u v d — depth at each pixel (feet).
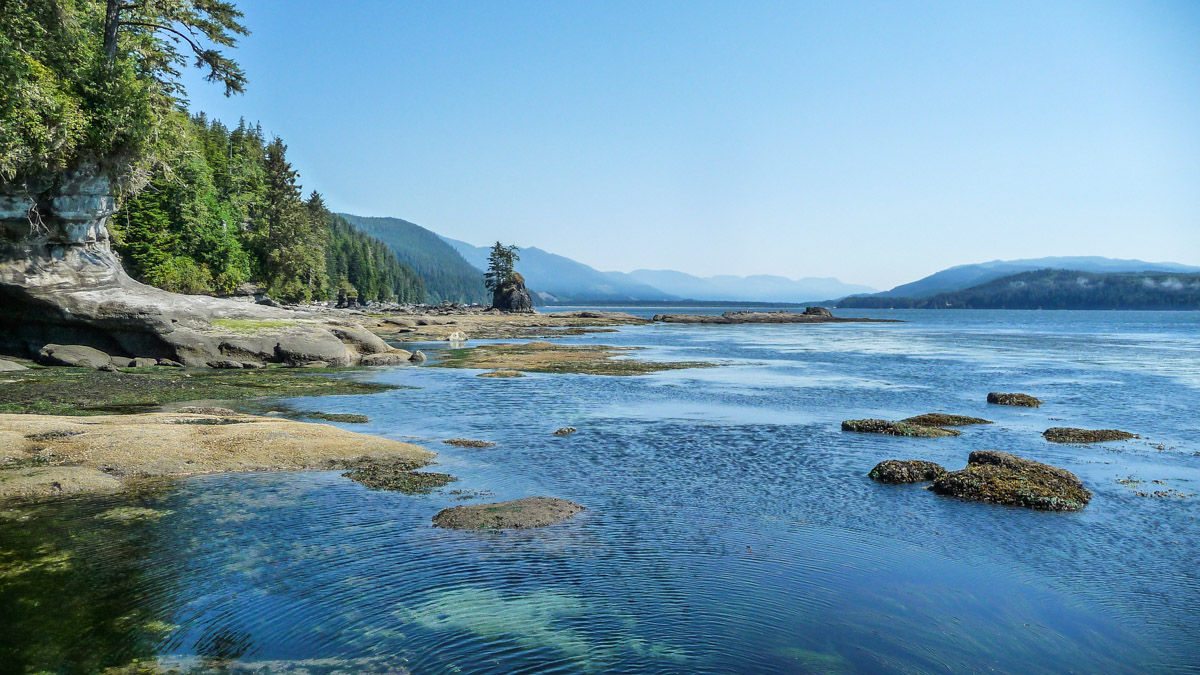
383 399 98.78
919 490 52.21
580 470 57.26
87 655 25.96
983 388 122.72
